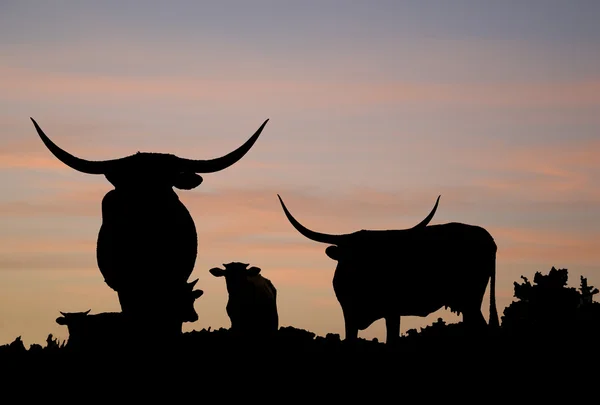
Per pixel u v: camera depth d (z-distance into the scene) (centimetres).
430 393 1747
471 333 2131
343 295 2223
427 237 2250
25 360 1827
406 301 2228
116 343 1802
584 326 2102
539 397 1742
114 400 1656
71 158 1883
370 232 2258
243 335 1997
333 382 1777
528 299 2230
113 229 1839
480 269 2283
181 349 1812
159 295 1809
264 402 1677
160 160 1888
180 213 1866
